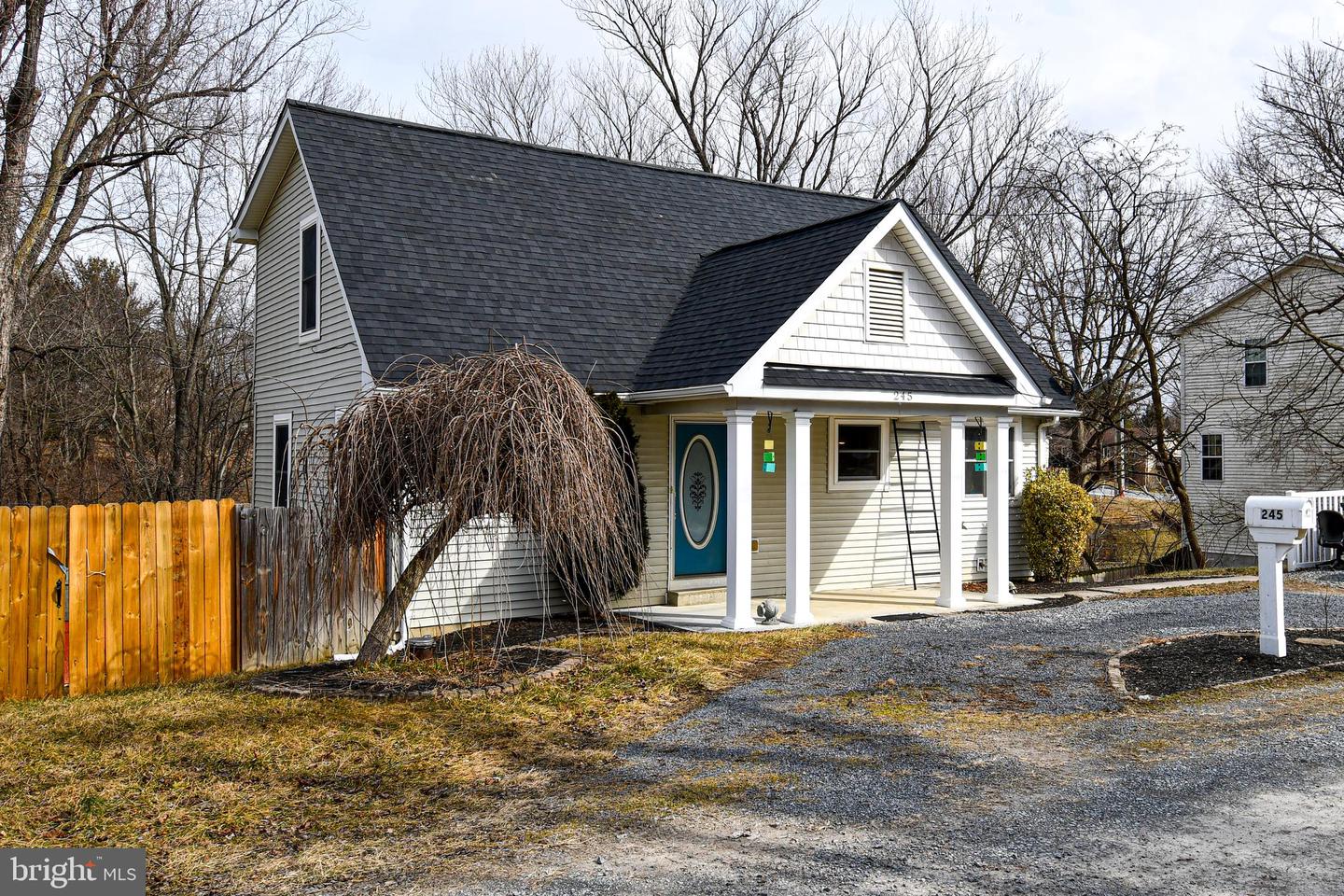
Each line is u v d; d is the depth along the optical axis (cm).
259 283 1745
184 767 702
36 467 2464
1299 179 2022
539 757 718
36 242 1673
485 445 823
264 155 1570
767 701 855
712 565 1466
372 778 677
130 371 2534
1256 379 2900
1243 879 482
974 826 561
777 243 1455
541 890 490
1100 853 518
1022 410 1689
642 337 1415
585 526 878
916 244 1304
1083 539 1703
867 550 1602
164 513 998
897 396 1267
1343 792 602
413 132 1592
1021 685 891
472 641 1087
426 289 1325
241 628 1041
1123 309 2475
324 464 912
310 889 503
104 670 957
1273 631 976
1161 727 755
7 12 1513
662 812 598
